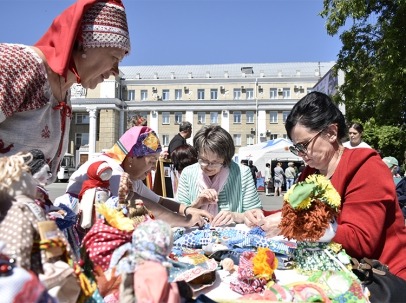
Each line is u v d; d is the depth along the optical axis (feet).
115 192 7.30
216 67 175.94
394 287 5.58
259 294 5.20
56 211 5.70
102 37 6.52
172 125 150.61
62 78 6.60
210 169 10.07
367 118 43.14
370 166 6.26
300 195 5.42
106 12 6.61
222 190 10.44
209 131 9.94
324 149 6.75
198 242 7.08
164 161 16.66
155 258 3.87
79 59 6.70
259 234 7.32
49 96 6.27
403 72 33.50
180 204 9.37
